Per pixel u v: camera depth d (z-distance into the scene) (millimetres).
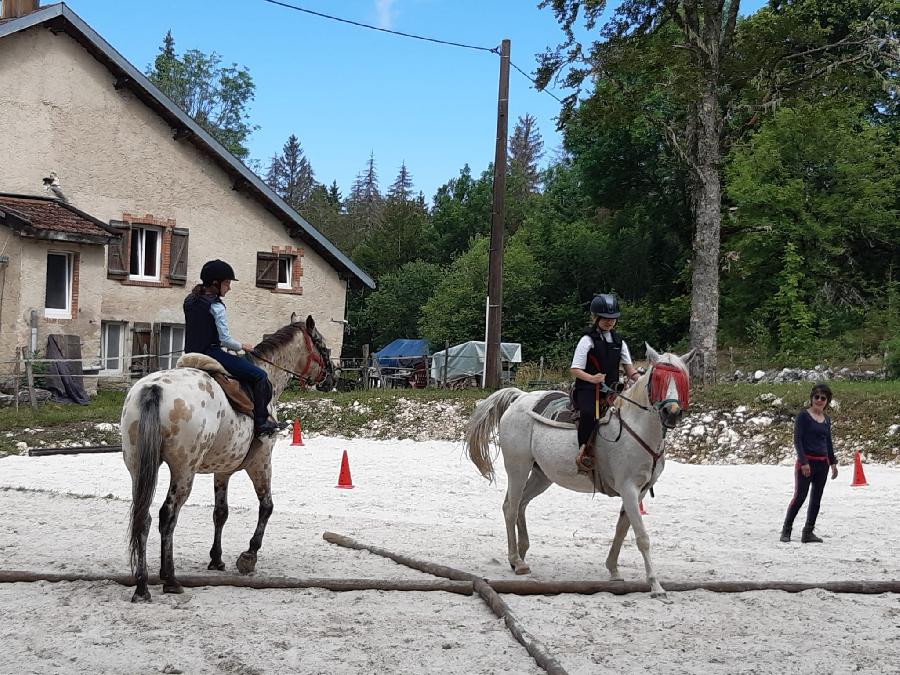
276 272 35469
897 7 38688
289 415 26016
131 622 6902
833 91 29969
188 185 33031
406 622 7129
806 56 30391
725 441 21375
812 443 11219
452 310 52969
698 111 29609
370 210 128500
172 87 66000
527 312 52094
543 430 9023
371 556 9773
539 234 56969
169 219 32531
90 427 22594
